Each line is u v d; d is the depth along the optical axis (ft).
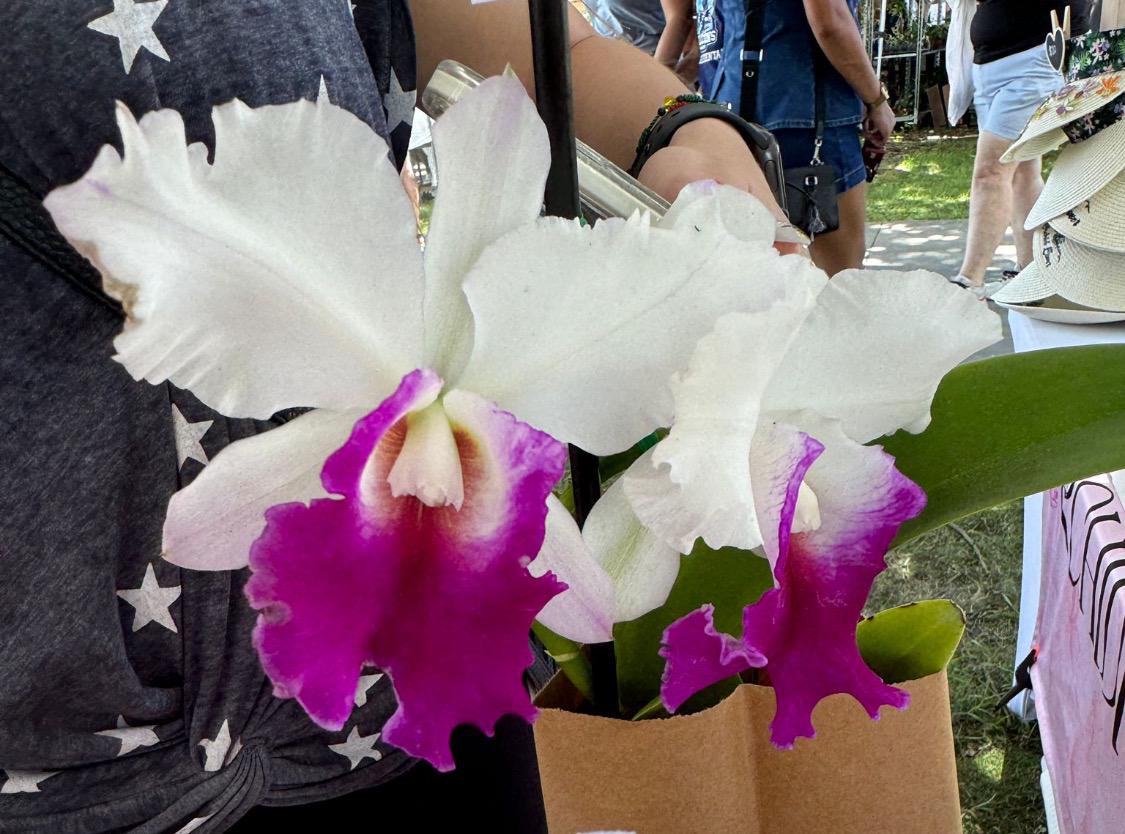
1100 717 4.75
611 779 2.21
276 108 1.55
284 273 1.69
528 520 1.78
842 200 11.01
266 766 3.04
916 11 34.09
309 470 1.88
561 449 1.79
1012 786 7.36
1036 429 2.39
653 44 13.76
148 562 2.64
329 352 1.81
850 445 2.03
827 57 10.14
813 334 2.02
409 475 1.86
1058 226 6.12
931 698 2.26
